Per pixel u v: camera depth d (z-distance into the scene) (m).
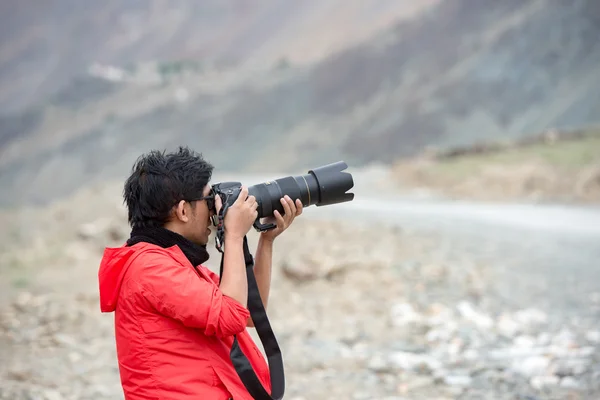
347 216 27.81
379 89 143.00
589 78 111.56
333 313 12.56
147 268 4.12
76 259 18.06
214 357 4.24
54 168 166.12
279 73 176.75
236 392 4.20
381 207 32.03
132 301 4.12
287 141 140.50
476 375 9.27
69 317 11.82
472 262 16.94
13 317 11.88
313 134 138.12
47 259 18.09
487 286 14.45
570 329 11.37
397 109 130.25
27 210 30.84
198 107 171.75
